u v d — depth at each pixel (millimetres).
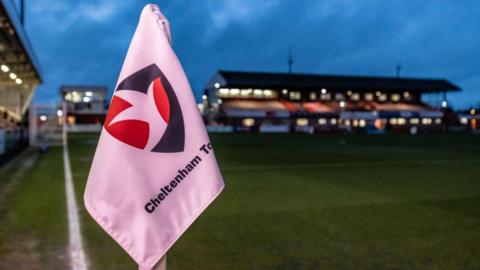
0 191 8562
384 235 5438
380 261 4441
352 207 7180
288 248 4871
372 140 31984
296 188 9172
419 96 70000
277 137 36219
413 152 19922
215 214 6605
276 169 12688
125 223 1607
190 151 1645
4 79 30109
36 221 6047
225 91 62281
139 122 1622
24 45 17141
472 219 6328
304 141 29531
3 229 5617
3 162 14227
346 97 67125
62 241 5078
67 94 55062
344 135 42938
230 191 8758
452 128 61344
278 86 63062
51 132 25516
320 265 4312
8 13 12117
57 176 10820
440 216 6535
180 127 1645
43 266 4250
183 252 4711
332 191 8805
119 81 1657
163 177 1624
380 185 9648
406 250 4805
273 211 6840
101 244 4957
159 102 1644
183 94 1662
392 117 61312
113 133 1609
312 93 65688
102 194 1604
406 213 6738
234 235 5414
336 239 5246
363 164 14297
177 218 1630
